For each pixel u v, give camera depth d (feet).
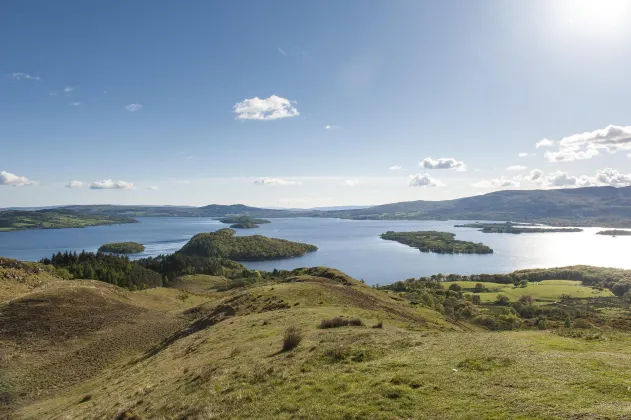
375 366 62.85
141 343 214.69
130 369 140.46
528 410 40.47
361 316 145.18
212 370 80.64
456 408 43.42
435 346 71.67
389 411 45.19
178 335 192.95
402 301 331.77
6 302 249.55
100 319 251.60
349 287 276.82
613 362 53.62
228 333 128.67
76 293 288.71
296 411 50.24
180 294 448.65
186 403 63.21
